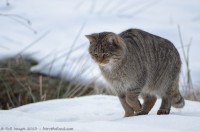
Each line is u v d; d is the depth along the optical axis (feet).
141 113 34.24
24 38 51.78
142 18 61.00
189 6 66.39
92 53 33.71
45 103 35.83
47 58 48.88
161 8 65.41
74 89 44.42
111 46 32.99
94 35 33.81
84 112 33.35
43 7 59.98
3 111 30.22
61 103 35.81
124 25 57.06
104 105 35.60
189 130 24.84
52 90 46.01
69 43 51.62
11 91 44.45
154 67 34.45
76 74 46.98
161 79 34.78
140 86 33.55
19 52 48.62
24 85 45.85
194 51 52.54
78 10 61.62
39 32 53.47
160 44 34.91
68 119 31.14
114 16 60.34
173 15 63.00
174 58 35.19
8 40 50.83
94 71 47.75
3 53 48.37
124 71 33.19
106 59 33.04
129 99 33.55
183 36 55.36
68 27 55.11
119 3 65.41
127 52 32.99
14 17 55.21
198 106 35.86
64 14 58.59
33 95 44.60
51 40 52.01
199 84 46.06
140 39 34.27
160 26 57.41
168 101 34.60
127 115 33.14
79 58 48.88
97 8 63.31
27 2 61.26
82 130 23.59
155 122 26.22
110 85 34.40
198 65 49.83
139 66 33.47
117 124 24.76
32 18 56.24
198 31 57.36
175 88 34.94
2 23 54.44
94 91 45.16
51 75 47.24
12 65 47.26
